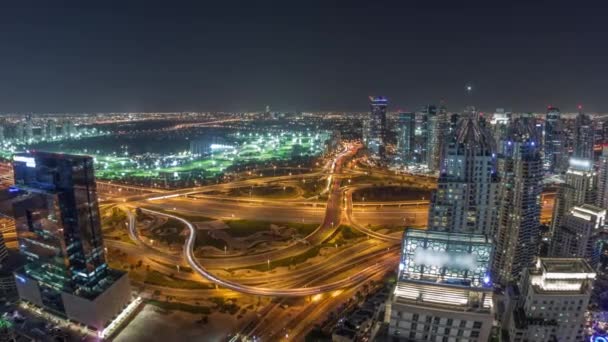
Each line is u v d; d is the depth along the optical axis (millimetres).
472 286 107188
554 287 170125
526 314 173750
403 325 109125
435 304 107000
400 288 110938
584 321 171375
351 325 193250
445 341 106812
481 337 103938
